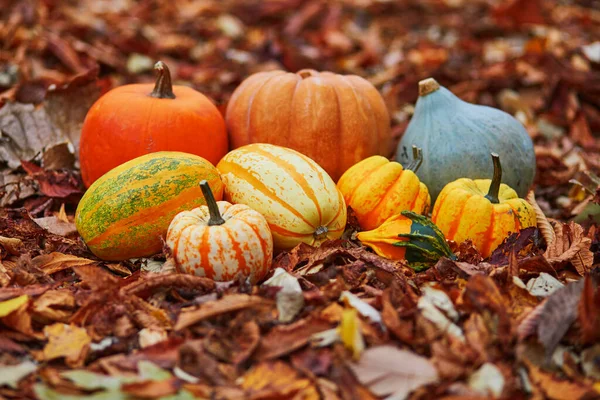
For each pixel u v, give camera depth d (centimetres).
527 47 216
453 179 139
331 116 138
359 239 130
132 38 226
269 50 228
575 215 141
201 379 107
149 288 116
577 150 161
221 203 124
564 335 112
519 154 140
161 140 134
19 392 106
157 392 105
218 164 132
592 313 111
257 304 113
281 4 280
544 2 288
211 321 113
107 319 113
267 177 126
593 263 128
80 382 105
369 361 107
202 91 190
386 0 293
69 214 141
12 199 140
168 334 112
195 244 119
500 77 196
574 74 194
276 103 139
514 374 108
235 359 109
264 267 121
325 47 241
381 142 144
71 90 154
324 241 125
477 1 304
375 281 121
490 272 120
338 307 113
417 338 111
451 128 140
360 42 249
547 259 124
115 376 107
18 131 150
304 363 108
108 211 124
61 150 147
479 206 127
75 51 200
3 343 111
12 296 114
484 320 112
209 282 117
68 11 246
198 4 289
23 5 219
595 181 142
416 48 244
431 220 131
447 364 107
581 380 108
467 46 243
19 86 165
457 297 116
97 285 114
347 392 106
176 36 250
